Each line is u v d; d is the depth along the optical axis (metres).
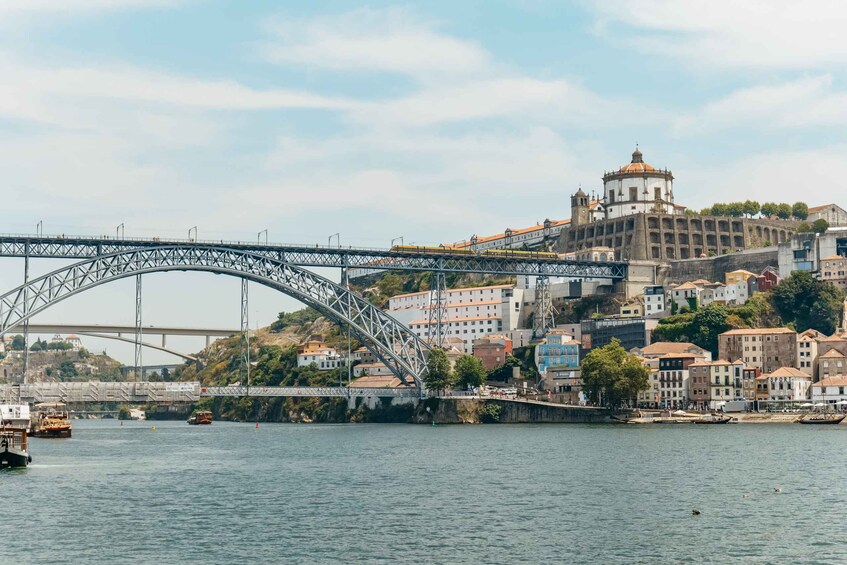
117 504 116.00
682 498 117.19
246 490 128.25
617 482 131.88
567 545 91.50
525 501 116.12
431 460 166.62
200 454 185.75
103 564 85.56
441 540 94.19
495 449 187.25
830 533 95.88
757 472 142.00
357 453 183.88
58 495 123.19
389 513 109.00
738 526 99.50
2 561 86.56
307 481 137.62
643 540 93.38
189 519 106.00
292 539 95.25
